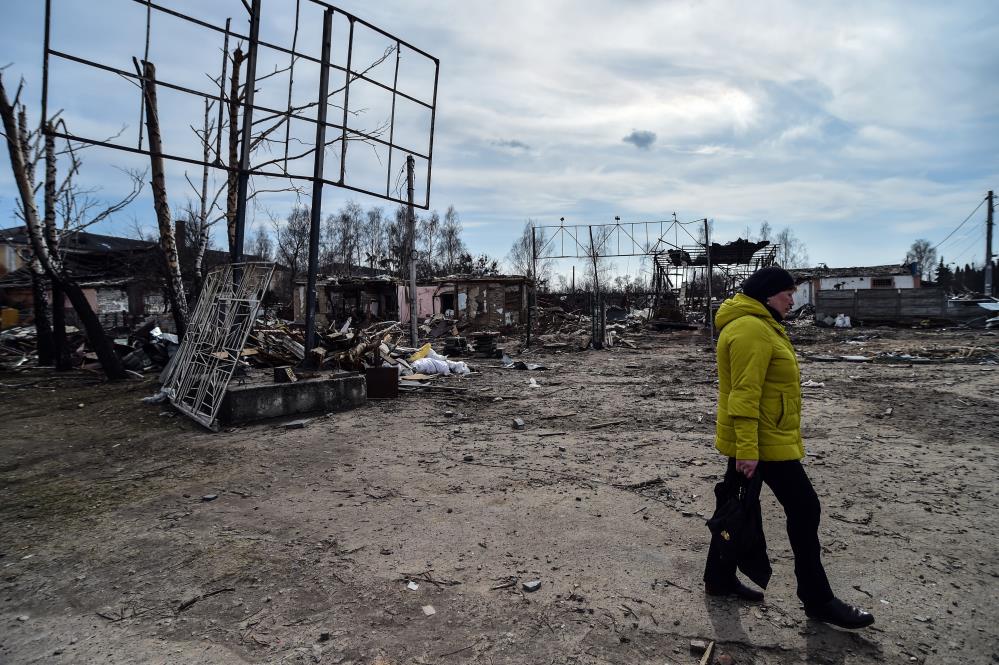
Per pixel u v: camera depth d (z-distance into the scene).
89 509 4.53
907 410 8.07
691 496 4.61
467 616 2.90
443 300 32.34
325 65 10.21
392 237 56.81
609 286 48.44
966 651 2.56
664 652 2.59
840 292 28.80
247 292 7.90
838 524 4.00
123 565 3.53
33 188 11.94
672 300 32.38
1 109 11.54
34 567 3.53
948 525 3.95
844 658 2.53
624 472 5.29
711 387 10.95
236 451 6.18
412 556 3.59
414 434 6.91
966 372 12.14
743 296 2.83
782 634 2.70
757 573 2.86
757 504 2.77
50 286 14.62
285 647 2.66
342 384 8.46
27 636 2.79
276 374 8.27
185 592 3.19
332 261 54.03
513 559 3.53
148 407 8.42
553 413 8.24
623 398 9.66
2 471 5.67
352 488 4.91
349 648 2.65
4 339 17.78
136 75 8.38
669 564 3.43
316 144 10.24
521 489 4.84
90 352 14.24
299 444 6.43
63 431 7.32
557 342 22.20
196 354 8.56
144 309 30.55
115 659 2.59
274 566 3.48
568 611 2.93
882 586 3.14
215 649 2.66
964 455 5.70
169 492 4.91
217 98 9.35
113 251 26.84
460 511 4.35
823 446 6.16
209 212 13.62
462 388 10.49
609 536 3.85
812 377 11.87
